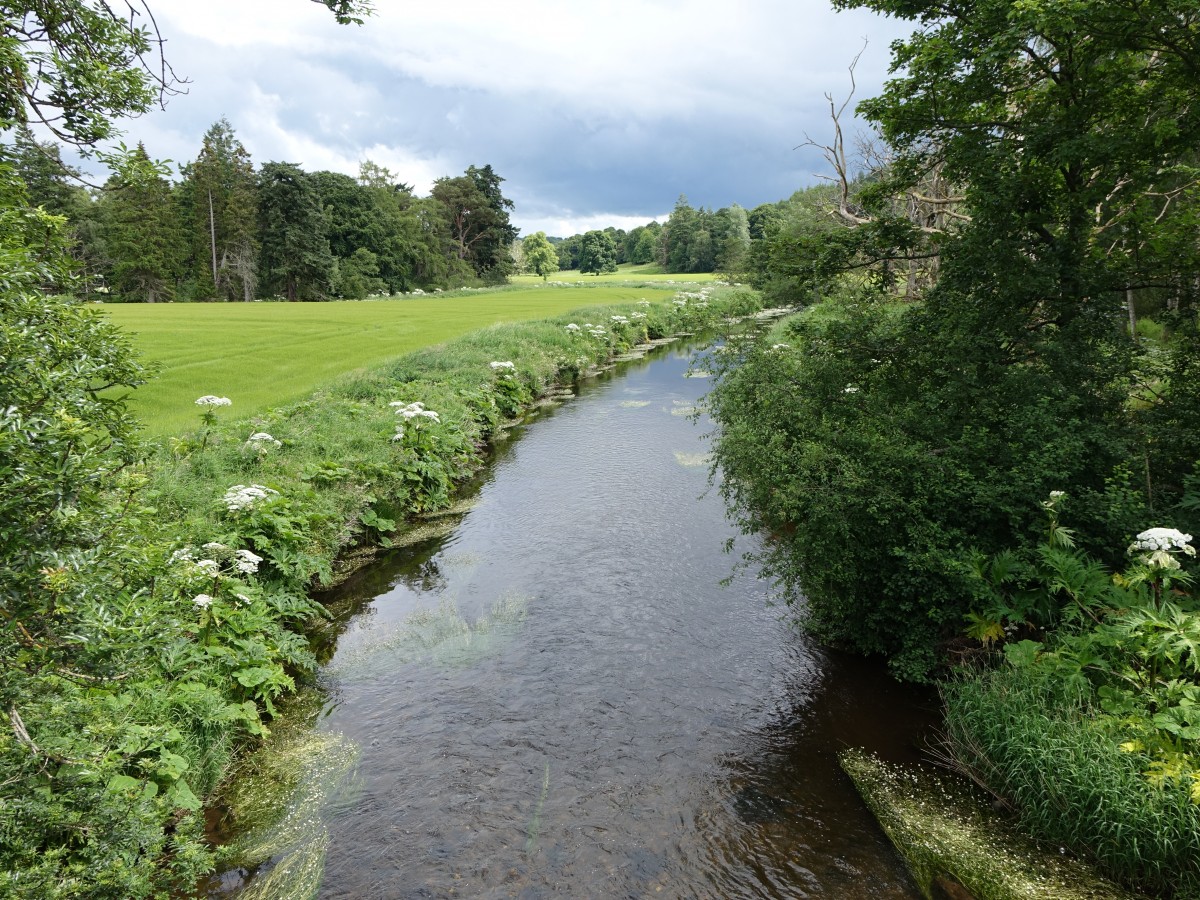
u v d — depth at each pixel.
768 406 8.06
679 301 40.69
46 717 3.46
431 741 5.52
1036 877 4.14
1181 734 4.09
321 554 8.42
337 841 4.47
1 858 3.03
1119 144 7.52
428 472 11.24
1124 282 8.56
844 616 6.74
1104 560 6.05
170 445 9.64
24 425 2.12
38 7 3.78
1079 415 7.30
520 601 7.97
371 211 79.06
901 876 4.21
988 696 5.16
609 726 5.72
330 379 17.30
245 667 5.76
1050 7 6.57
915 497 6.35
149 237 62.00
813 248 10.36
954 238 9.10
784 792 4.97
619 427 16.42
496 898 4.05
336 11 5.16
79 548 2.40
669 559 9.08
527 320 29.66
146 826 3.73
